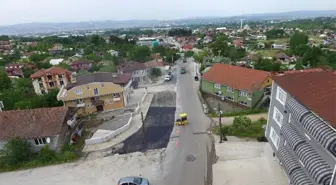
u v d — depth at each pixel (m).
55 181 27.28
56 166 30.09
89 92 46.16
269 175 25.33
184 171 27.36
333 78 21.47
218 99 53.06
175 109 47.00
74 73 83.31
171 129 38.12
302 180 18.59
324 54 86.69
